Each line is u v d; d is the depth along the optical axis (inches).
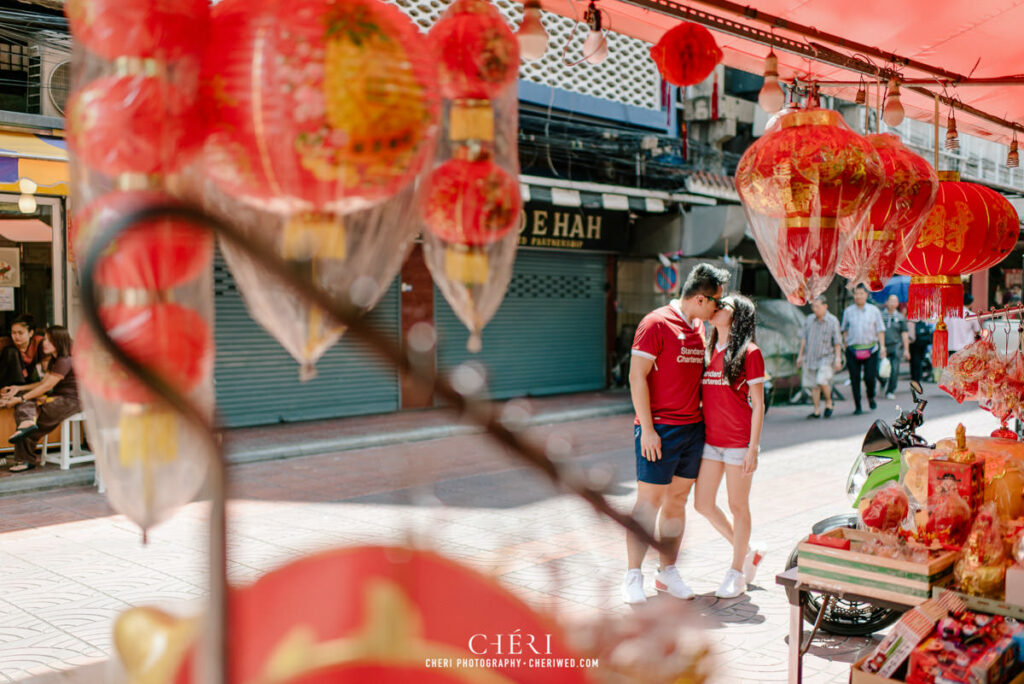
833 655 163.0
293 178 48.5
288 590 41.2
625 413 538.3
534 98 498.9
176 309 40.4
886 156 113.7
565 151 519.5
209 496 33.4
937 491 123.3
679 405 187.0
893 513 130.5
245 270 47.1
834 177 101.7
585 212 577.6
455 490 279.3
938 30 158.7
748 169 107.3
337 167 48.8
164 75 43.7
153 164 43.4
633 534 50.6
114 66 43.2
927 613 110.6
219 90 46.9
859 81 177.8
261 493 306.0
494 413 43.4
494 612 43.3
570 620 47.8
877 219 111.5
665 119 578.6
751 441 188.1
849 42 152.2
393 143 50.1
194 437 38.0
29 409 325.4
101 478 42.1
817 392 496.1
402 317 509.4
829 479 324.8
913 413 185.9
